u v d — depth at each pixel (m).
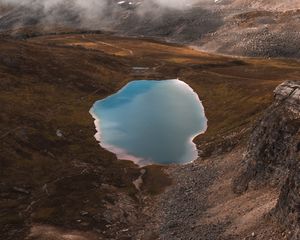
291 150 86.19
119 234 95.25
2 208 107.62
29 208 107.44
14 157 135.75
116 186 122.12
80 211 104.12
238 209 87.56
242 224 80.25
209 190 107.19
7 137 146.62
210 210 95.25
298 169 71.38
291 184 71.69
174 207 104.75
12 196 114.62
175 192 113.75
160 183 122.94
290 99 96.06
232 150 128.12
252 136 107.06
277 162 90.62
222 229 82.56
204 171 121.81
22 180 123.38
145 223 100.25
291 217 69.19
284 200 72.69
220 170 116.62
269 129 96.38
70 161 140.62
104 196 112.81
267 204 81.56
